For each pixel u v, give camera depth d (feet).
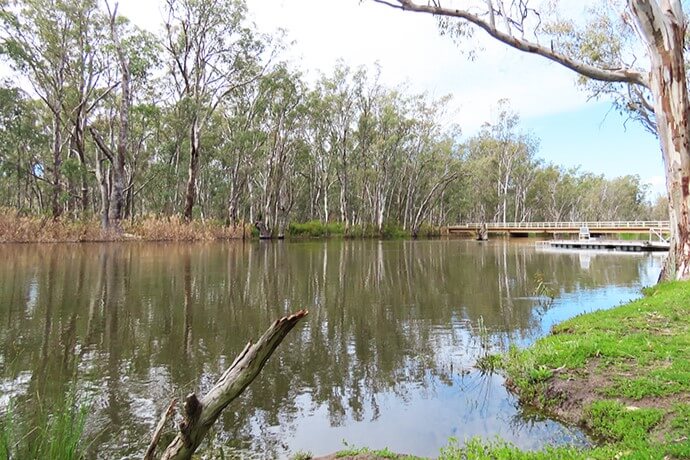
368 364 19.35
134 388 15.94
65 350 20.16
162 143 124.67
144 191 148.56
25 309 27.55
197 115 104.32
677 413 12.18
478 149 195.42
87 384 16.24
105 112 114.32
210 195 159.33
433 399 15.62
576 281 45.37
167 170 111.04
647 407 13.01
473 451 11.22
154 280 39.83
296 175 176.76
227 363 18.76
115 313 27.22
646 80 33.83
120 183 87.30
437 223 234.58
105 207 86.89
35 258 53.16
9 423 9.57
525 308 31.27
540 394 15.33
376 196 164.45
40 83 89.10
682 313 22.89
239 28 103.86
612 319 22.82
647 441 11.12
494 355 19.74
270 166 129.29
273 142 130.00
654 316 22.75
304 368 18.84
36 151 127.03
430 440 12.67
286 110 129.39
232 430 13.32
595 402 13.87
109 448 11.84
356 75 147.95
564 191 243.60
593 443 12.17
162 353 20.02
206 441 12.64
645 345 17.88
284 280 43.50
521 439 12.60
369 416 14.28
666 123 32.55
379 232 161.38
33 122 120.16
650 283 43.45
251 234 123.75
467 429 13.34
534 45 33.32
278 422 13.85
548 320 27.40
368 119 151.84
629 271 53.88
